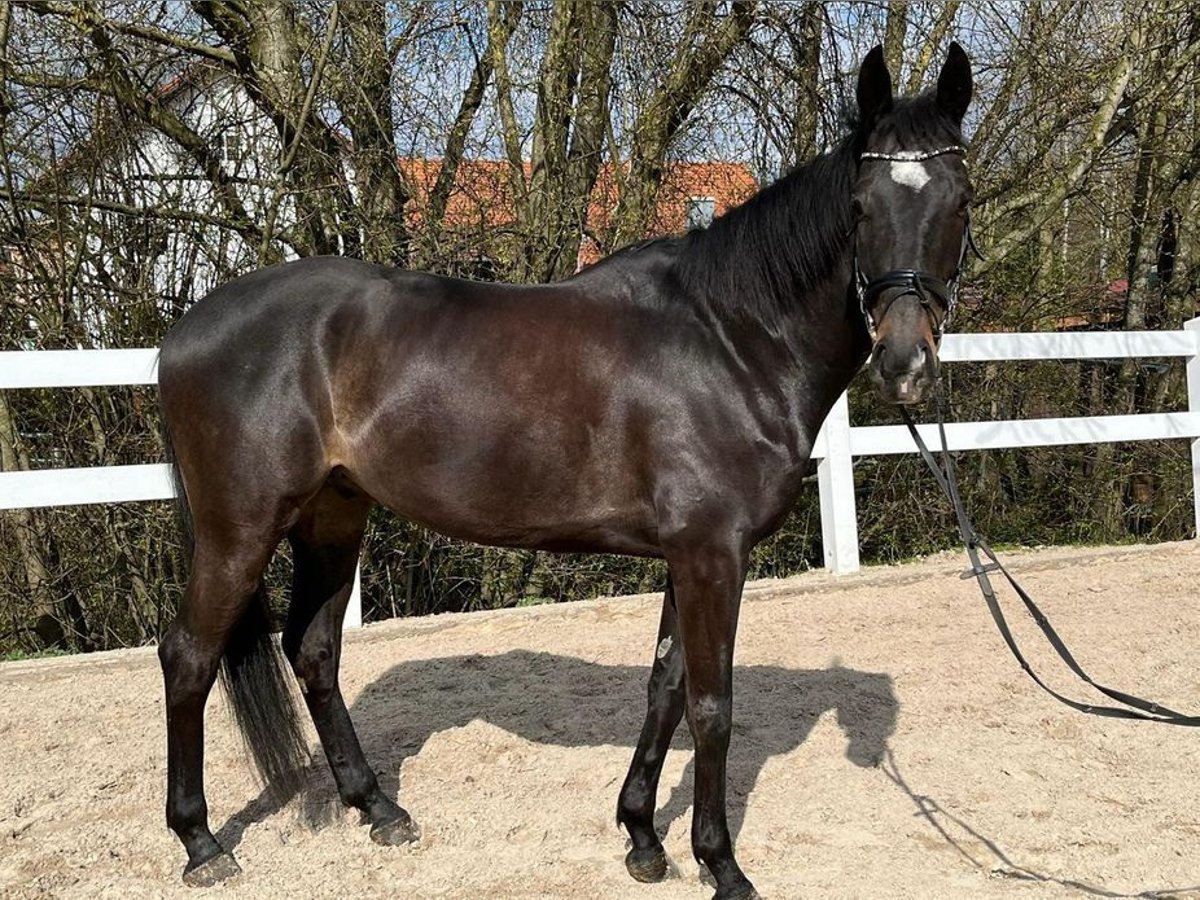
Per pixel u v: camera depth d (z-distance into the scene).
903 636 4.96
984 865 2.87
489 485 2.71
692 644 2.58
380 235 6.62
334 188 6.62
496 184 6.99
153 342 6.24
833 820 3.13
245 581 2.80
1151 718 2.48
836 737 3.75
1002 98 8.38
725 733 2.57
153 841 3.04
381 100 6.94
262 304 2.85
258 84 6.61
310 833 3.13
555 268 7.01
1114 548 6.75
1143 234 9.59
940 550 7.63
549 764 3.54
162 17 6.89
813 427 2.69
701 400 2.59
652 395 2.61
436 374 2.71
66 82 6.17
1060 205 8.41
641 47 7.14
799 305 2.62
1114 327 10.17
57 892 2.76
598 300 2.78
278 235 6.55
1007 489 8.52
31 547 5.80
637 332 2.69
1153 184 9.55
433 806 3.26
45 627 5.98
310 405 2.79
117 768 3.56
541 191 6.89
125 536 5.94
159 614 6.11
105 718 4.05
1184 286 9.70
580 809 3.21
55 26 6.32
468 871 2.86
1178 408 9.62
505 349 2.71
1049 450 8.40
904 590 5.86
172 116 6.54
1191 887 2.71
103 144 6.20
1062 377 8.56
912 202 2.38
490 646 4.96
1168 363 9.47
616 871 2.85
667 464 2.58
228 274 6.49
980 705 4.07
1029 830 3.08
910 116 2.44
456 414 2.70
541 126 7.05
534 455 2.68
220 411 2.77
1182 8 8.17
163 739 3.84
